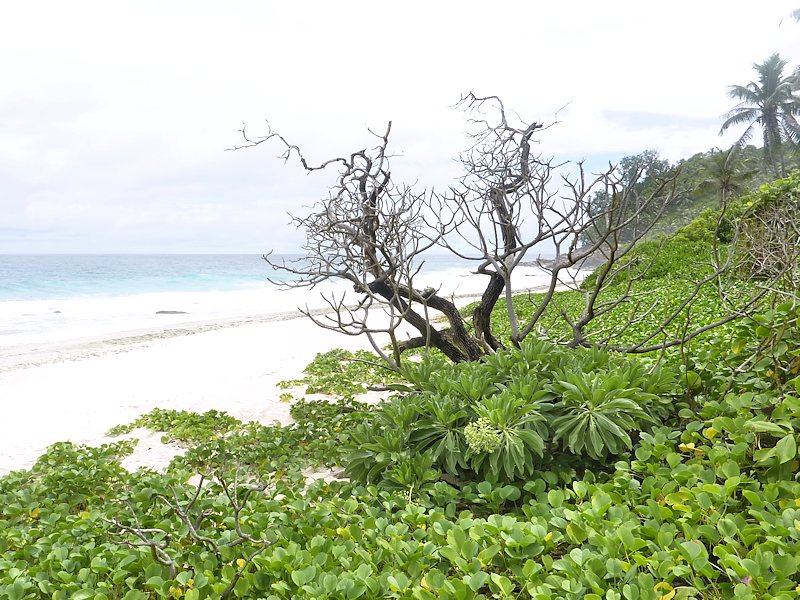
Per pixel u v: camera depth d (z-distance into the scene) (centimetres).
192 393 1148
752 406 434
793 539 309
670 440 457
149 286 4888
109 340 1962
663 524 343
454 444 498
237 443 764
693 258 2194
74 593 348
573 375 493
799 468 375
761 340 522
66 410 1049
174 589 346
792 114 5059
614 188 639
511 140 837
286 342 1870
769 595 263
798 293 521
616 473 453
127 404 1079
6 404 1105
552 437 504
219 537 420
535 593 293
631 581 298
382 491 480
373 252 764
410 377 646
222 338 1994
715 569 304
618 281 2284
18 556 425
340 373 1243
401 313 721
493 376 583
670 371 563
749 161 5312
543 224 718
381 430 564
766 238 762
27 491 579
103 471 631
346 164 786
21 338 2017
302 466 673
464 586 297
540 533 347
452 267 9450
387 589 318
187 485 558
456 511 473
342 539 394
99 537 450
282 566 346
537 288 3759
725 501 351
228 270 7838
